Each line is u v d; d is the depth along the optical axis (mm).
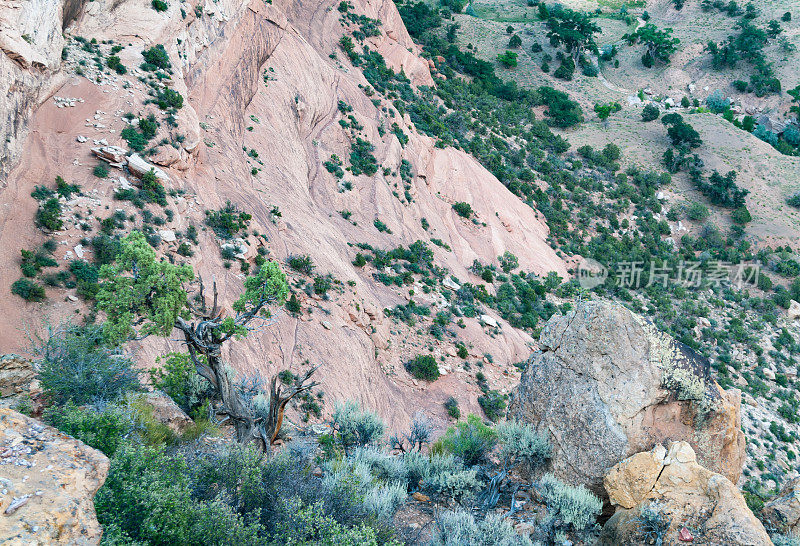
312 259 42312
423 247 57656
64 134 30719
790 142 135000
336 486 10852
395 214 59750
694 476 10438
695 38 166625
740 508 9594
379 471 13359
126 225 29328
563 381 13039
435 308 50844
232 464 10188
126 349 22719
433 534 10312
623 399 12008
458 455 14766
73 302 24391
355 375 35938
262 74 58656
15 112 27750
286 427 19578
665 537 9820
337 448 15867
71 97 32219
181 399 17391
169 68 40531
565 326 13516
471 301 55312
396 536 10297
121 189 30578
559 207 85250
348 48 81375
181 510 8000
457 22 158750
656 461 10812
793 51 153375
